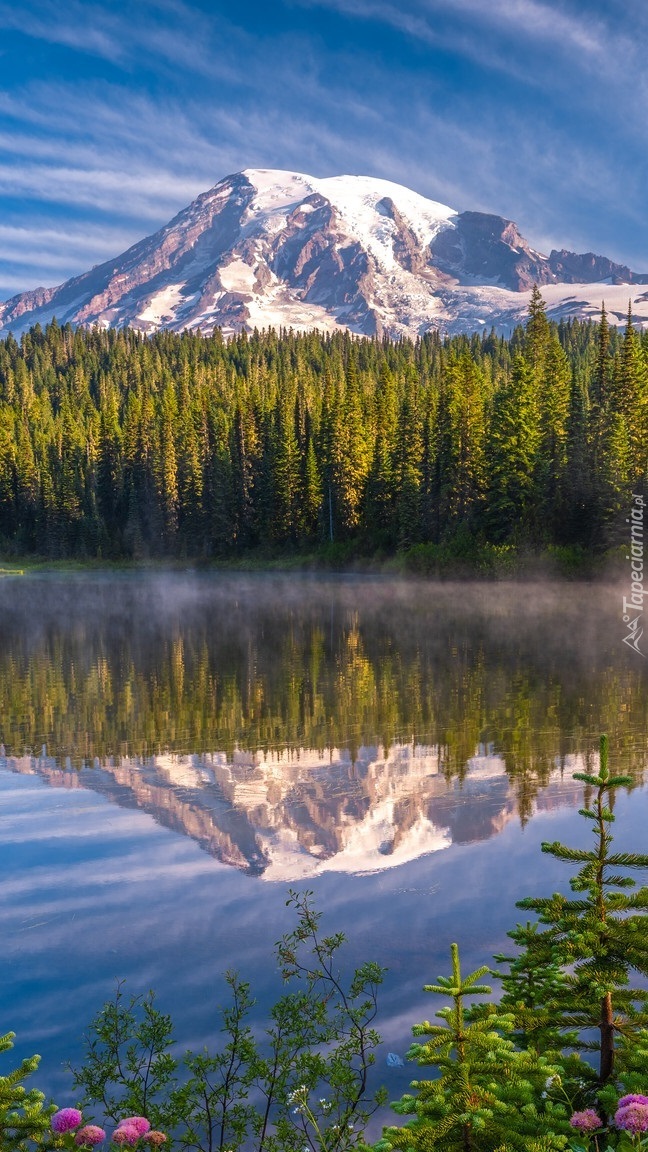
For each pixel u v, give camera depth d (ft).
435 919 27.48
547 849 16.38
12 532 433.89
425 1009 21.84
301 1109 16.28
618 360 233.55
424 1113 14.01
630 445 215.10
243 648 105.70
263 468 341.62
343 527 309.63
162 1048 17.93
